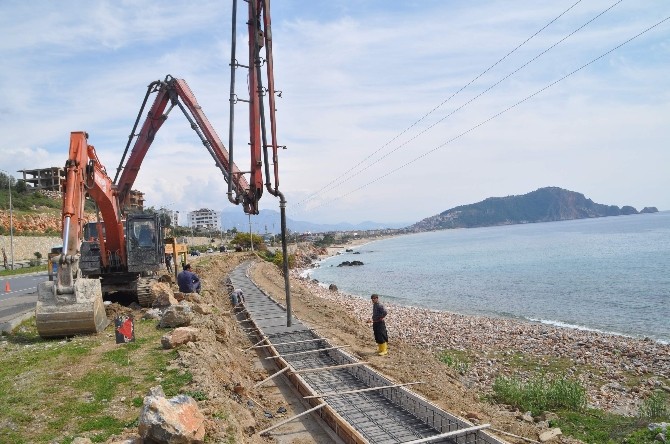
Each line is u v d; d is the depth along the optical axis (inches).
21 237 2324.1
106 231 744.3
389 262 3772.1
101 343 497.4
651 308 1277.1
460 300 1615.4
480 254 3878.0
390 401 438.0
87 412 316.8
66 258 535.5
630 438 439.5
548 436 408.2
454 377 597.9
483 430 355.3
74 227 546.3
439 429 380.2
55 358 446.6
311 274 3034.0
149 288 721.0
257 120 691.4
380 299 1717.5
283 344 607.5
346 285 2273.6
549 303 1446.9
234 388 426.9
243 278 1587.1
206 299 823.1
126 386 364.2
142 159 866.8
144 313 662.5
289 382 508.1
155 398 261.0
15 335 579.2
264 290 1246.3
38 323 524.1
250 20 661.9
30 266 2016.5
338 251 6338.6
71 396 346.0
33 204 3203.7
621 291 1567.4
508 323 1142.3
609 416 524.4
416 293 1865.2
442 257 3907.5
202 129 838.5
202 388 351.9
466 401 472.1
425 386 489.7
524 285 1872.5
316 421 411.2
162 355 442.9
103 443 269.0
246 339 674.2
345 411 416.5
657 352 821.2
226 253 2716.5
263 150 671.1
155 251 753.6
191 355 430.0
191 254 2765.7
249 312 856.9
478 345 917.8
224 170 829.8
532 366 774.5
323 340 621.3
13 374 401.1
